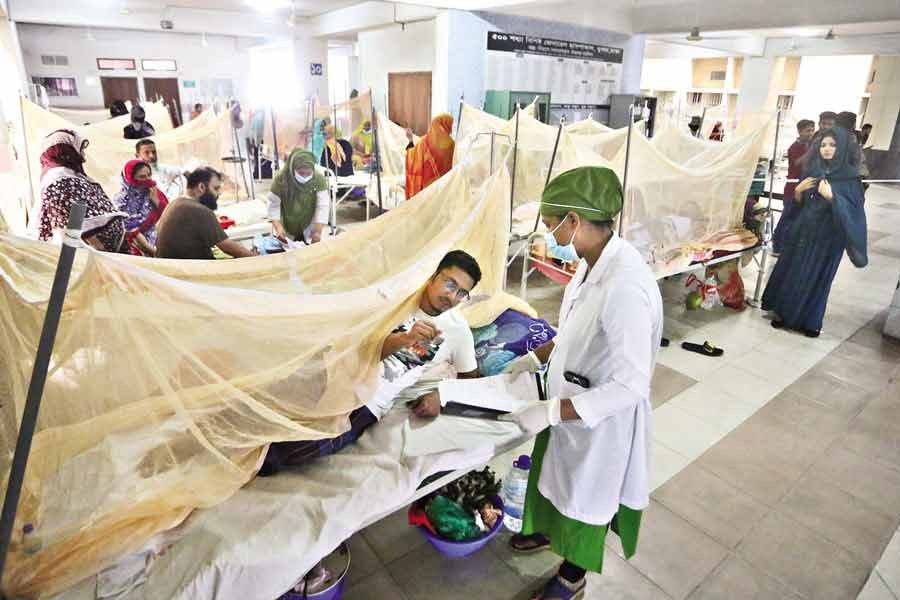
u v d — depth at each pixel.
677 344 3.55
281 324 1.29
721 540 1.96
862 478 2.30
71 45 10.04
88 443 1.13
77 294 1.00
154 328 1.10
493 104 7.07
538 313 3.91
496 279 2.53
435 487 1.53
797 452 2.46
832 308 4.24
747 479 2.28
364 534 1.92
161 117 6.04
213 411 1.24
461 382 1.66
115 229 2.35
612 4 7.96
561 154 3.49
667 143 4.98
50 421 1.09
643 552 1.89
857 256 3.50
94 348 1.06
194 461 1.26
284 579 1.22
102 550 1.15
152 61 10.82
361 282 2.09
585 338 1.37
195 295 1.14
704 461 2.38
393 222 2.35
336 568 1.52
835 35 9.96
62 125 4.45
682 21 8.16
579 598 1.70
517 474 1.94
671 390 2.96
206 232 2.21
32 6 8.15
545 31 7.57
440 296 1.71
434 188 2.51
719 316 4.04
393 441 1.58
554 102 8.08
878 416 2.76
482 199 2.23
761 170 4.68
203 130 5.01
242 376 1.28
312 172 3.39
